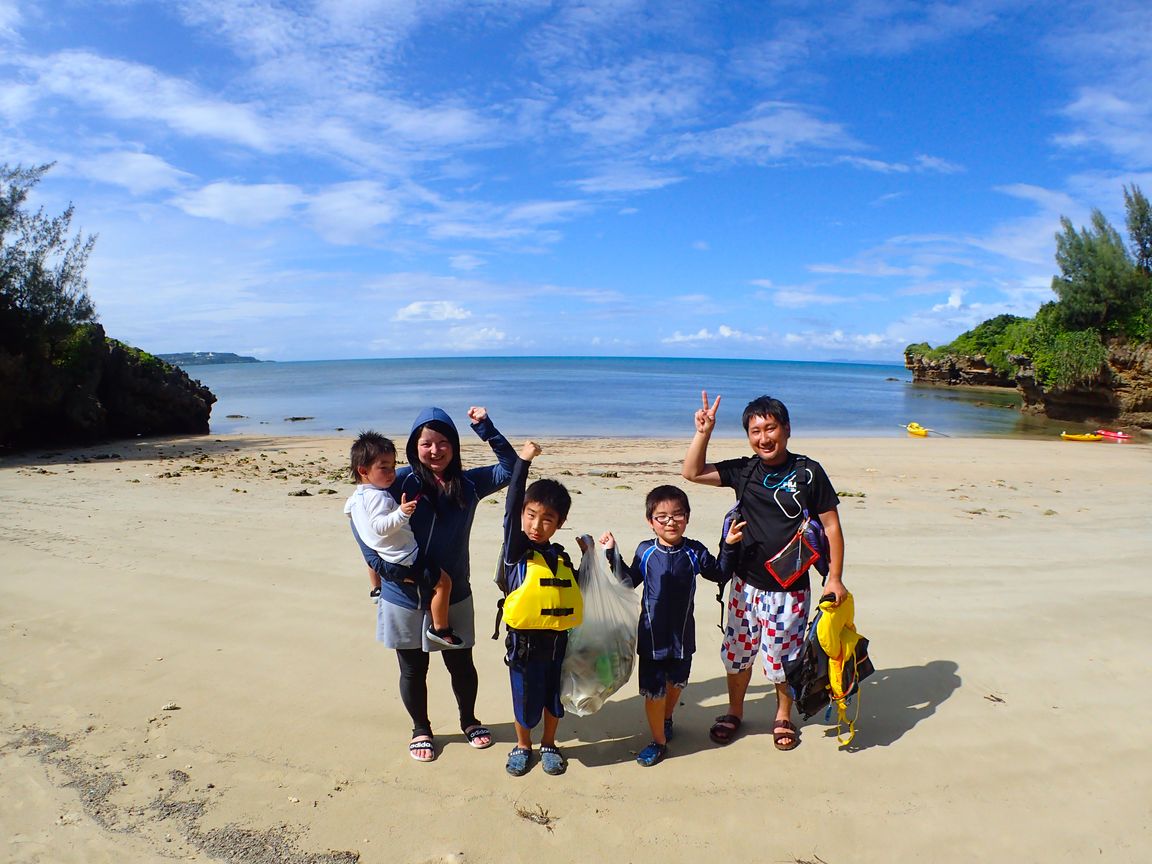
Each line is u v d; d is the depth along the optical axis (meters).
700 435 3.93
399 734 3.95
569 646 3.66
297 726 4.01
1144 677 4.64
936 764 3.68
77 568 6.65
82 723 4.00
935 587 6.52
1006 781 3.52
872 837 3.12
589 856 3.00
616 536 8.32
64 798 3.33
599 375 91.81
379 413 34.19
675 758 3.76
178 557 7.03
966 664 4.86
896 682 4.61
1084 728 4.01
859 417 34.56
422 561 3.58
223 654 4.91
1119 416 30.61
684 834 3.14
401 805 3.33
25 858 2.92
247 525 8.42
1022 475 15.12
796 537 3.75
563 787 3.49
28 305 19.80
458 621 3.75
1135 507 11.16
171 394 23.86
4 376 18.31
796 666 3.76
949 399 49.53
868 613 5.83
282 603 5.84
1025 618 5.70
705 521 9.46
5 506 9.51
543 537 3.58
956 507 10.86
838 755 3.77
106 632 5.23
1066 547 8.16
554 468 15.20
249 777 3.53
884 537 8.57
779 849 3.05
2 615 5.51
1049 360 33.00
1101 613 5.81
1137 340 30.92
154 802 3.31
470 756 3.75
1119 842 3.07
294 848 3.02
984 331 67.81
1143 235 34.66
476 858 2.98
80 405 20.25
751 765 3.68
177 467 14.46
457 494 3.65
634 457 17.59
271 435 23.98
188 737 3.87
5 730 3.91
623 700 4.44
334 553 7.22
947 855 3.01
